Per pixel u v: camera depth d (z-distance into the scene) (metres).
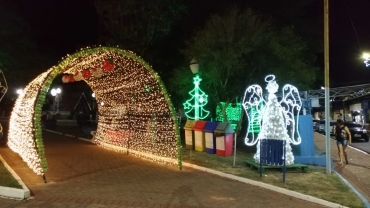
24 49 24.20
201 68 18.02
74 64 12.64
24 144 12.72
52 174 10.91
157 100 13.92
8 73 23.50
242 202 8.44
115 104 17.00
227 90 19.28
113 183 9.86
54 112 46.50
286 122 15.06
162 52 22.17
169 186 9.71
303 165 12.47
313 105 18.05
